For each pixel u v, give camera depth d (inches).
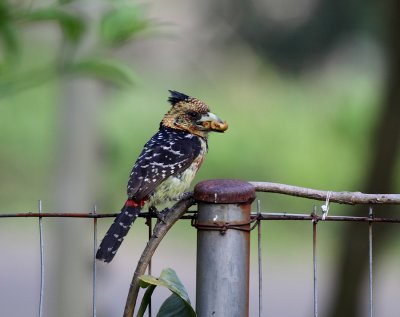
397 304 647.1
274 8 888.9
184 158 251.0
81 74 222.7
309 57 906.7
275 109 932.6
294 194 198.1
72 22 217.5
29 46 757.9
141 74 974.4
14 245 756.0
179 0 987.9
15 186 853.8
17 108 896.9
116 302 609.9
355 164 770.8
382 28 777.6
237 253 188.9
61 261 445.7
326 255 732.0
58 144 448.1
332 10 837.8
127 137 861.2
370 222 196.2
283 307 625.9
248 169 872.3
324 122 881.5
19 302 626.2
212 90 985.5
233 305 188.7
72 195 444.5
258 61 962.1
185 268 684.7
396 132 461.7
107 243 217.2
